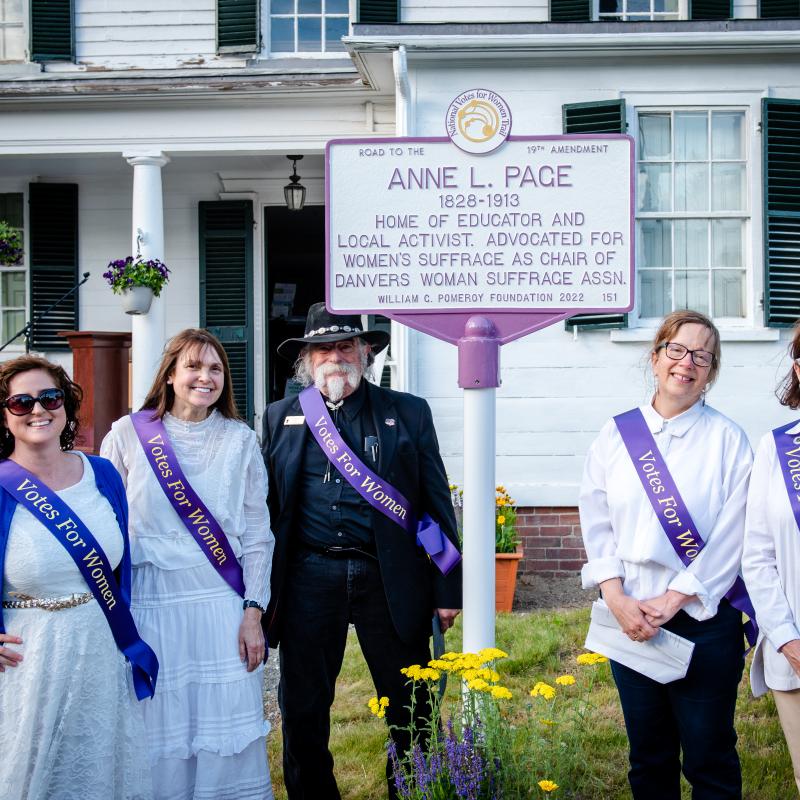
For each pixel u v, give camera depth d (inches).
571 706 167.6
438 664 115.0
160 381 124.6
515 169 125.2
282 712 133.3
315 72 319.9
